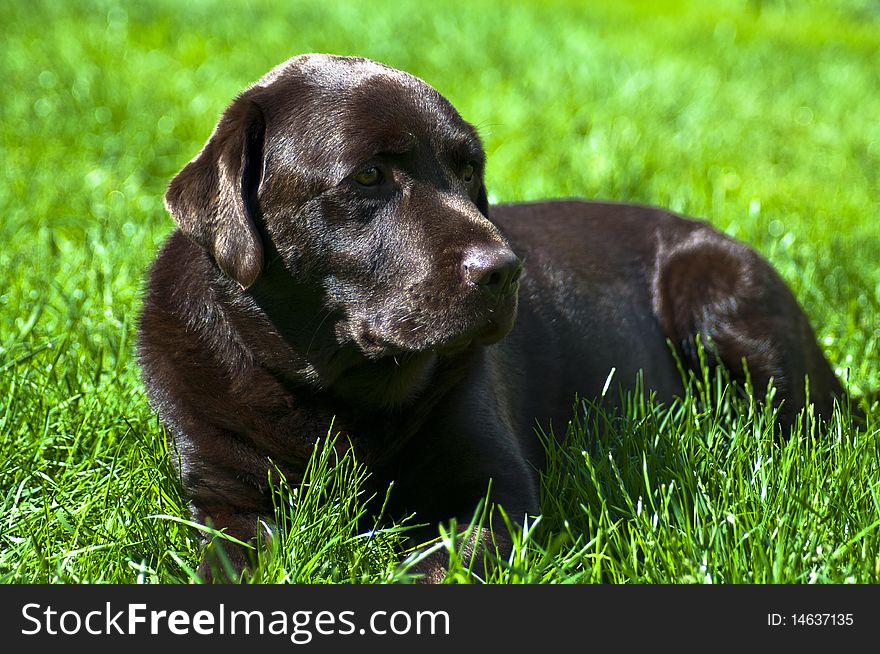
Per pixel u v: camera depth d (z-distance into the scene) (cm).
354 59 402
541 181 796
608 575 338
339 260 375
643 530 355
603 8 1911
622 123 1002
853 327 572
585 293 502
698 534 343
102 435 425
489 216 438
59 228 703
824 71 1468
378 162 373
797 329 520
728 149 1006
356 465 385
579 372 484
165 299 407
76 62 1109
